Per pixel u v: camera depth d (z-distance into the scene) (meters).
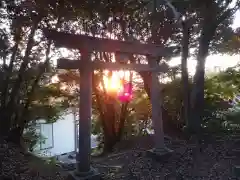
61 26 6.69
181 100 7.65
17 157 6.06
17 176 4.90
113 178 4.74
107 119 9.01
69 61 4.38
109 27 7.09
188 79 7.27
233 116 7.21
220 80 8.10
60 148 13.73
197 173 4.86
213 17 6.20
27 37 6.90
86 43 4.49
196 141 6.44
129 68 5.16
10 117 7.21
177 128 7.83
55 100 9.11
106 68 4.77
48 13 6.29
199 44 6.60
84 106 4.48
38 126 10.73
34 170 5.32
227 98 8.04
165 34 7.24
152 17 6.93
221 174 4.75
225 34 7.29
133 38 7.38
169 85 7.87
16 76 7.25
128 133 9.99
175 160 5.48
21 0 6.10
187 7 6.38
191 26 6.70
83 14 6.45
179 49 6.45
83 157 4.49
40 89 8.16
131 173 4.96
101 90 8.88
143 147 6.93
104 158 6.38
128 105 9.68
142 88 9.48
